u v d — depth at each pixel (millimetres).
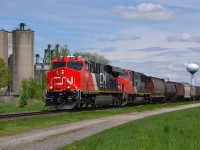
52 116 28188
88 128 22062
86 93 36562
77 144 14266
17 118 26031
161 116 30391
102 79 41406
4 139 16812
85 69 36531
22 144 15250
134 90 53656
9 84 101938
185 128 19031
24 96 54531
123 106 50281
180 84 88438
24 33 112562
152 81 64562
